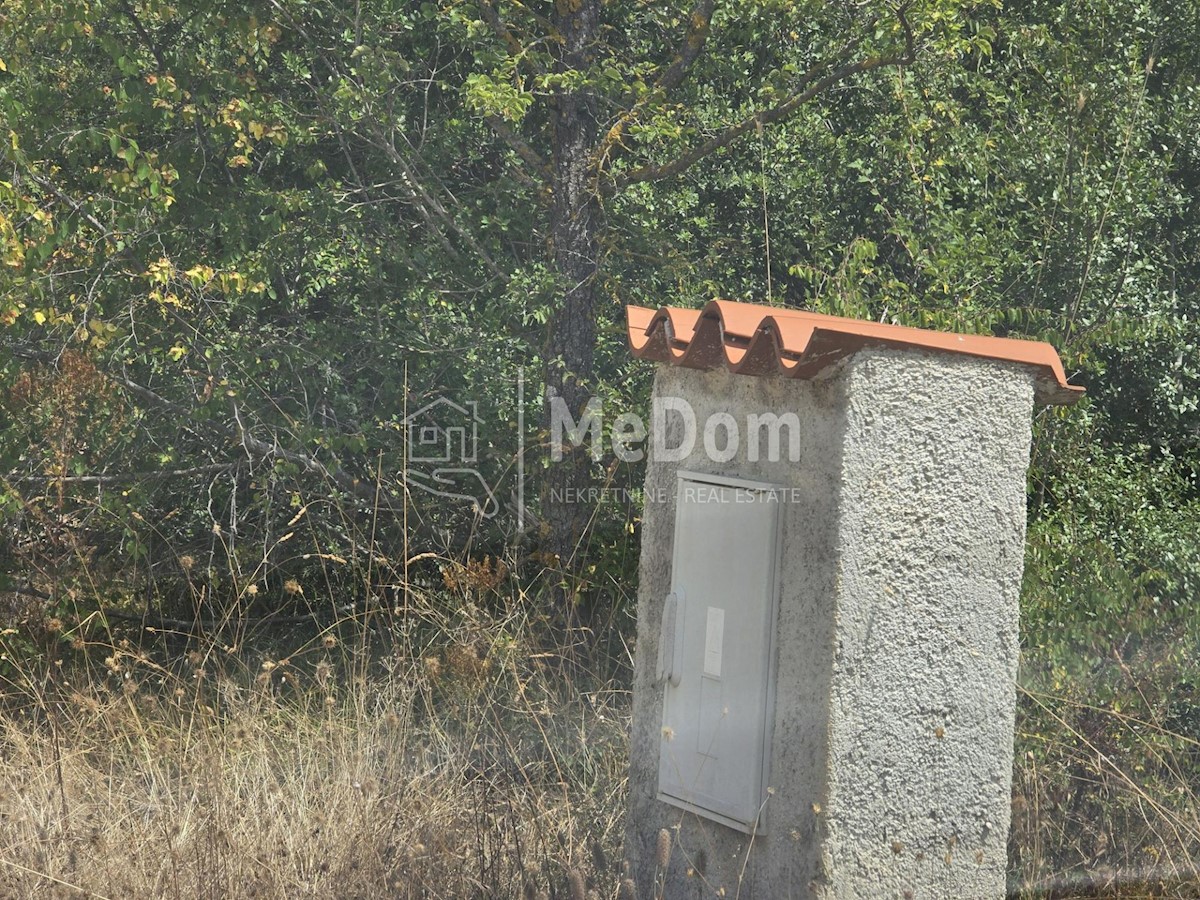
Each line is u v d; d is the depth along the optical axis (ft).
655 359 48.83
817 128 99.50
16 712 73.56
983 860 42.14
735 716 42.70
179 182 82.99
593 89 84.58
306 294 93.91
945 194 91.97
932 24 81.97
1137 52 91.81
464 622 72.69
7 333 79.51
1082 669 62.44
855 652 39.40
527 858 50.16
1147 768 58.08
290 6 83.82
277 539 89.97
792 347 39.22
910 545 40.22
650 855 47.50
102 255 79.92
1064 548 71.00
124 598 86.28
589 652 75.51
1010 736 42.39
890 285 80.07
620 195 93.97
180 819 54.34
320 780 57.82
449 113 95.86
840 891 39.45
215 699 72.79
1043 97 92.12
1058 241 88.94
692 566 45.27
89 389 78.89
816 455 40.16
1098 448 83.05
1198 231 108.68
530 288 86.89
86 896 47.50
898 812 40.45
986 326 80.69
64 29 78.59
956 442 40.81
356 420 92.48
